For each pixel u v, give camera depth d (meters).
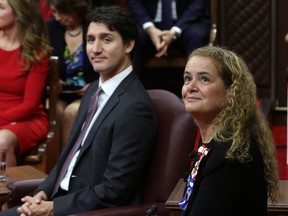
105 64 7.96
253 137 5.37
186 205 5.54
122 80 8.00
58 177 8.20
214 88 5.49
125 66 8.07
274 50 14.91
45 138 11.32
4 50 11.03
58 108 11.97
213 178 5.15
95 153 7.71
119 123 7.60
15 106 11.03
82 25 12.80
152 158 7.72
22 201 7.71
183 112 7.66
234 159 5.12
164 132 7.70
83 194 7.55
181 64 13.31
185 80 5.64
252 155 5.18
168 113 7.76
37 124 11.17
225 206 5.09
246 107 5.40
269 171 5.42
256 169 5.17
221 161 5.14
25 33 10.96
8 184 8.20
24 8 10.92
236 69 5.48
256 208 5.19
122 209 7.15
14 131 10.84
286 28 14.93
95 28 8.02
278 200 6.12
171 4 13.24
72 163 8.05
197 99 5.52
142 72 13.59
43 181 8.38
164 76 14.38
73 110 11.70
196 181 5.27
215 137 5.32
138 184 7.64
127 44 8.09
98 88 8.11
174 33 12.95
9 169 9.22
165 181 7.49
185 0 13.23
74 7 12.52
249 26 15.01
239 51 15.05
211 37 13.29
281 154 10.88
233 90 5.44
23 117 11.00
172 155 7.52
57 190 8.06
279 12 14.95
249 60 15.05
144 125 7.60
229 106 5.42
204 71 5.49
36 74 11.02
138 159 7.52
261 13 14.95
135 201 7.62
